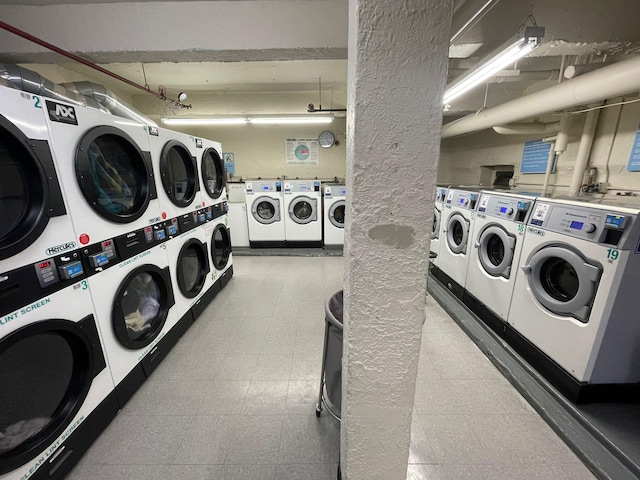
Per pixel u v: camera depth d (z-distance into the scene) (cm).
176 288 232
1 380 110
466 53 226
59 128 129
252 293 328
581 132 270
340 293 158
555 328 176
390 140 66
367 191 69
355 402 88
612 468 130
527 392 174
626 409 158
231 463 137
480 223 258
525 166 355
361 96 64
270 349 223
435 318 270
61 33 214
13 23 213
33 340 120
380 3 59
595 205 157
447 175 595
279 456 140
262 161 583
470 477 130
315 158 582
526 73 277
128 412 165
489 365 204
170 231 222
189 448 143
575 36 183
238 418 161
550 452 141
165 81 428
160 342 207
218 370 200
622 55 216
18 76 168
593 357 155
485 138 452
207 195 301
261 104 506
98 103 220
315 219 489
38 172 117
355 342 81
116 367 163
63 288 130
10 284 107
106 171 167
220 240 351
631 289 145
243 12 210
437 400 173
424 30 61
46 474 121
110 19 212
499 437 149
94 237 149
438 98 64
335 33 212
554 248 176
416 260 74
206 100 500
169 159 238
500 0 175
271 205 495
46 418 126
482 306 255
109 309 158
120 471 133
